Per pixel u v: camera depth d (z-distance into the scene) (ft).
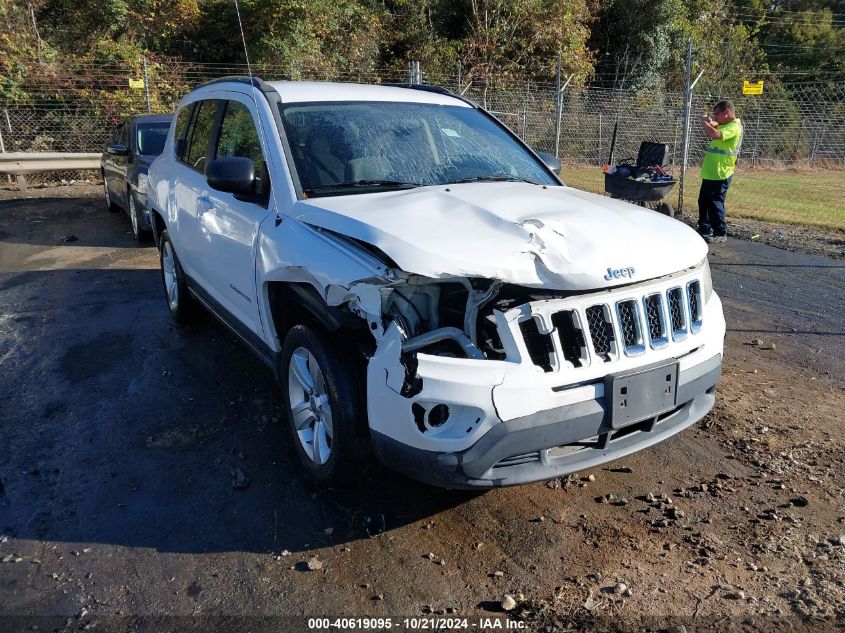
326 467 10.74
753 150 71.15
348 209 10.65
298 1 60.54
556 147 49.62
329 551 10.03
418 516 10.86
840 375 16.44
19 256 28.14
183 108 18.85
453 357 9.06
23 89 50.93
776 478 12.00
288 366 11.70
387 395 9.23
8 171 43.80
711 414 14.37
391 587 9.31
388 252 9.04
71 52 56.90
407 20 73.67
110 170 35.04
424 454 9.10
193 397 14.90
